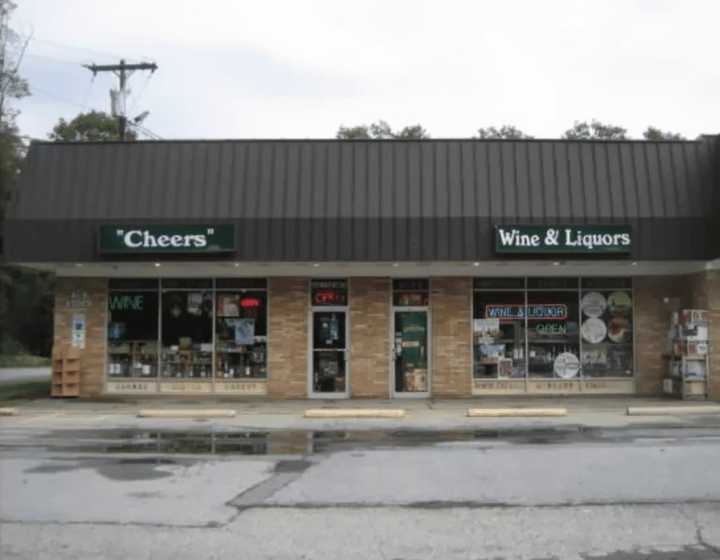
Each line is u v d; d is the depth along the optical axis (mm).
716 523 8477
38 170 21156
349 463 11898
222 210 20625
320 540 7859
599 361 22422
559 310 22438
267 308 22297
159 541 7840
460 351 22172
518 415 18234
